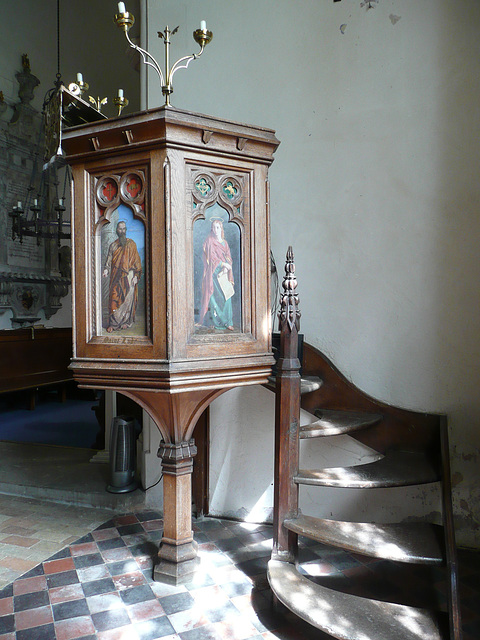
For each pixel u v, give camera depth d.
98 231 2.54
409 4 3.32
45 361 7.89
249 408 3.67
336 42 3.49
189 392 2.57
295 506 2.69
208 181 2.47
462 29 3.20
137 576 2.85
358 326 3.47
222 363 2.44
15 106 8.91
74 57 10.00
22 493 4.11
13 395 8.48
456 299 3.25
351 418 3.19
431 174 3.29
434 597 2.64
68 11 9.83
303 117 3.59
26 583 2.76
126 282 2.47
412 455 3.13
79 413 7.88
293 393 2.65
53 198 9.56
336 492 3.51
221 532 3.47
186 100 3.83
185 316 2.37
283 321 2.66
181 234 2.36
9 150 8.76
